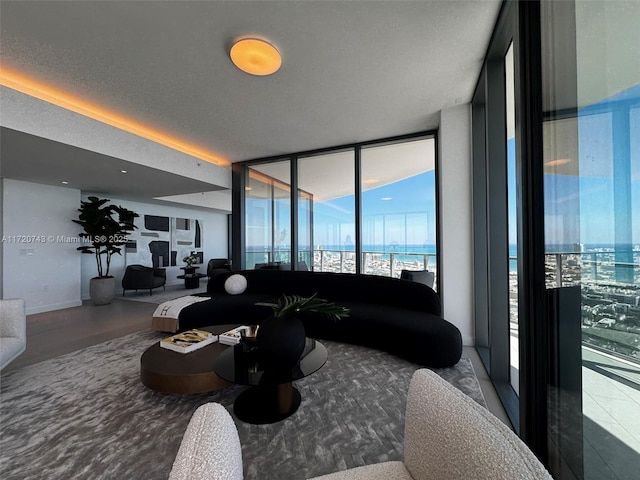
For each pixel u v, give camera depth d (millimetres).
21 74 2543
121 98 2953
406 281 3314
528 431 1330
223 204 8625
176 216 8320
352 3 1773
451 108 3152
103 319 4273
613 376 836
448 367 2469
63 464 1423
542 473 497
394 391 2084
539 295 1285
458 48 2197
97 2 1748
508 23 1847
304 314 3158
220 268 7625
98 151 3369
